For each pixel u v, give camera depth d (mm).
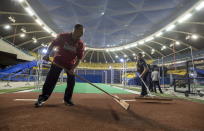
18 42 22891
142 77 4262
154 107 2309
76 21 19703
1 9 14047
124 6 16656
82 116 1545
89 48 29734
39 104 2004
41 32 21109
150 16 17750
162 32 19031
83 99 3131
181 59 23578
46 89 2111
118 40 26969
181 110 2092
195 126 1305
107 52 32812
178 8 14781
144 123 1359
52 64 2215
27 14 15414
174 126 1295
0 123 1222
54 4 15789
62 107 2031
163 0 14562
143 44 25812
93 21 20125
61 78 12922
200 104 2811
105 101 2830
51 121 1320
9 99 2738
